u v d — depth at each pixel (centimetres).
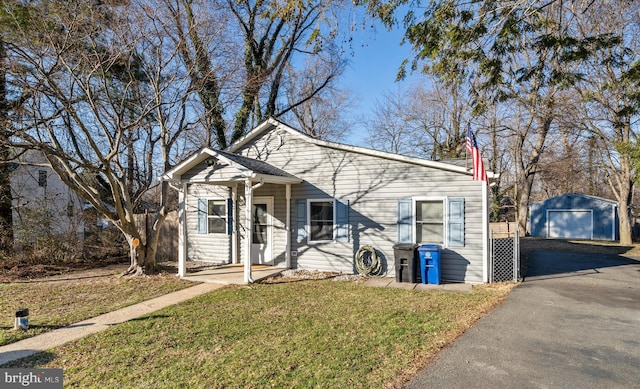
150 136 1443
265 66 1839
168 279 975
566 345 496
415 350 474
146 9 1055
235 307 692
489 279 922
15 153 1289
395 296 779
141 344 504
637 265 1216
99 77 1109
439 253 914
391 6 663
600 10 1325
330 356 455
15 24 879
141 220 1445
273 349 480
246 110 1741
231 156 980
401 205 1001
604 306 695
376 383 387
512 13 642
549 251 1625
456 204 945
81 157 1190
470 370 419
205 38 1200
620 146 1267
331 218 1088
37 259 1218
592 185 3206
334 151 1086
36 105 963
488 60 700
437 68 730
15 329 563
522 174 2423
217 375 407
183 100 1176
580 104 1670
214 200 1262
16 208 1255
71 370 424
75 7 903
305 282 937
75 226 1364
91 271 1139
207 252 1270
